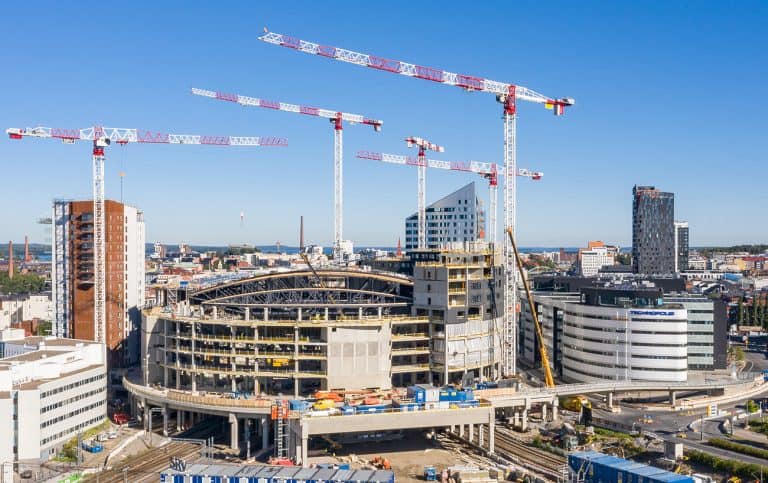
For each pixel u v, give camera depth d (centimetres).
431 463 18475
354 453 19300
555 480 16575
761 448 18375
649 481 14038
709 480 14850
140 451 19975
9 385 18800
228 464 17038
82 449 19888
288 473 14825
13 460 18512
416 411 18912
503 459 18425
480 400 19700
